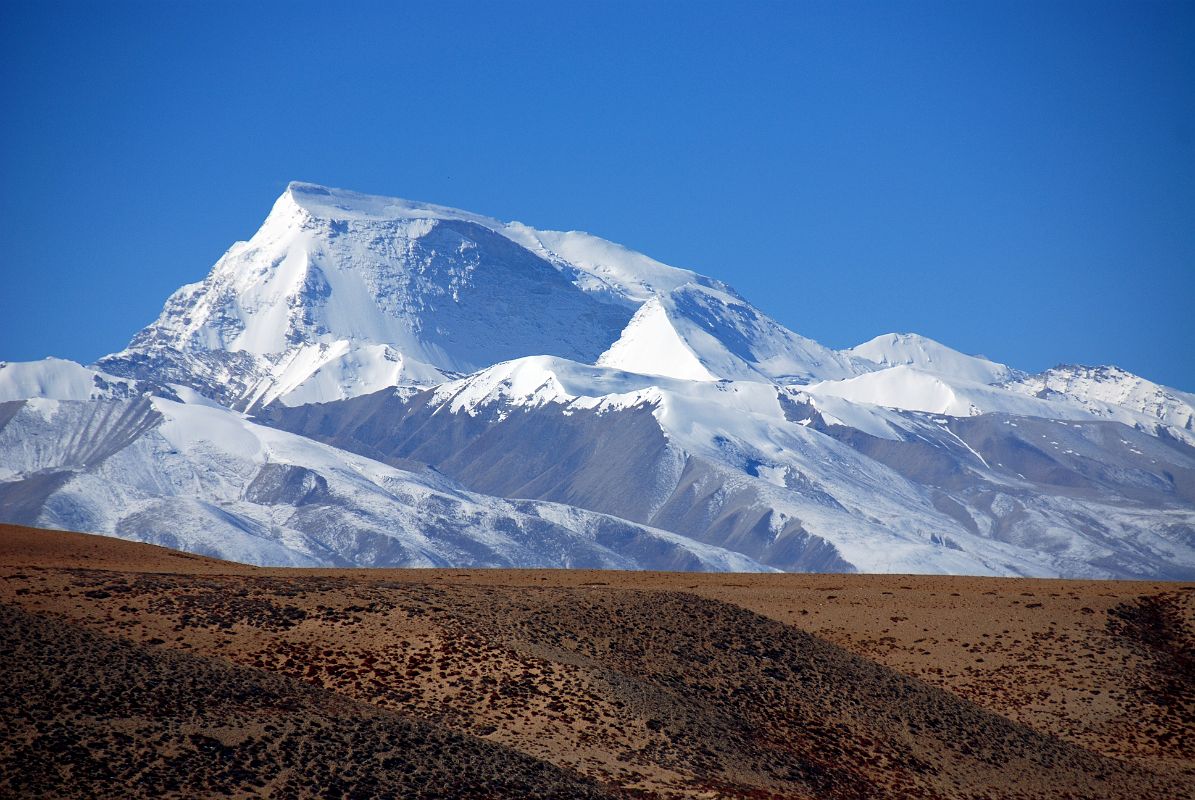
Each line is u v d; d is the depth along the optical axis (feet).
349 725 432.25
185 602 549.95
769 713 549.95
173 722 408.67
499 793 416.67
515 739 469.98
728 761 492.54
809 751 528.22
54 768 372.58
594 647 565.94
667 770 472.44
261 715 426.92
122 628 517.96
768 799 468.75
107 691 418.72
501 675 510.58
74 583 562.66
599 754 472.03
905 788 517.96
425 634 533.55
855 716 566.77
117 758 383.65
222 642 517.14
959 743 567.59
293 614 545.03
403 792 402.93
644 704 513.04
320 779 397.80
